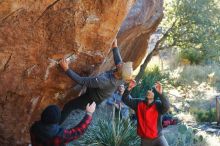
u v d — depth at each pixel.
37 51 4.89
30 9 4.59
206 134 10.05
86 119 4.39
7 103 5.18
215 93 15.90
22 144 5.67
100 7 4.88
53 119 4.12
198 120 11.94
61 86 5.44
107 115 8.62
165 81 16.31
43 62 5.00
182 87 16.41
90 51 5.25
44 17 4.71
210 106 13.71
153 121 5.70
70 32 4.90
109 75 5.17
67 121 6.50
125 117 8.33
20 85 5.07
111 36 5.21
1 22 4.54
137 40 9.27
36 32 4.75
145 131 5.73
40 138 4.09
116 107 8.53
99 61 5.43
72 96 5.84
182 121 11.31
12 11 4.52
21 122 5.46
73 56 5.14
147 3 8.01
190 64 19.81
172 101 14.11
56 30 4.84
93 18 4.93
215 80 17.66
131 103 5.81
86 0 4.79
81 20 4.88
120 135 7.29
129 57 9.70
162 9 9.57
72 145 7.02
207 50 15.02
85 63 5.35
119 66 5.15
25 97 5.24
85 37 5.06
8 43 4.69
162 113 5.65
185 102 14.20
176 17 15.02
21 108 5.33
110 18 5.01
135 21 7.58
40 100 5.47
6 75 4.91
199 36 14.95
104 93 5.28
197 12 14.66
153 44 16.14
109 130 7.40
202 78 17.88
